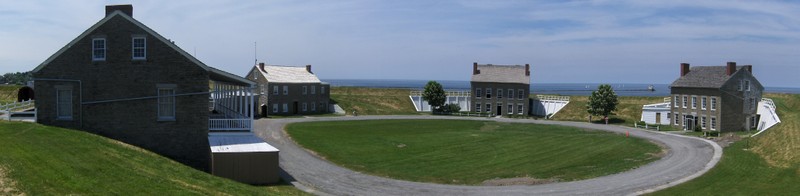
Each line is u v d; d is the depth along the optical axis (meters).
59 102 34.12
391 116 87.81
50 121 34.00
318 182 33.03
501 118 89.62
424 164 41.62
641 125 76.12
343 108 94.00
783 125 50.06
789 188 30.27
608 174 36.81
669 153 46.03
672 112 75.56
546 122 81.88
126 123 34.34
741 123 68.50
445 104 101.12
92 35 33.97
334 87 115.62
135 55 34.19
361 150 48.12
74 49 34.00
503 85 98.56
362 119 79.69
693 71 74.62
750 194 29.58
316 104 90.75
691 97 71.81
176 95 34.53
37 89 33.94
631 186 32.59
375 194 30.19
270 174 31.03
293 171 36.53
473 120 83.44
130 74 34.16
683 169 38.09
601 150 48.84
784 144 41.97
